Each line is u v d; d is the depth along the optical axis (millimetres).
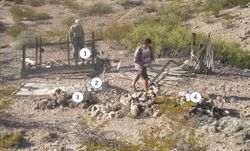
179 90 16953
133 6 35062
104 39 25109
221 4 30547
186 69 19109
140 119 14234
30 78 18953
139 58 16125
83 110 15312
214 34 25516
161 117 13984
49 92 17016
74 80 18422
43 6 36219
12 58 22250
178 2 34062
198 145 12234
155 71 18734
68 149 12328
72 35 19734
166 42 22609
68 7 35094
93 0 37562
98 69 19359
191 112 14039
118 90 16891
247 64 21391
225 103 15742
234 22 26703
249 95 16750
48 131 13602
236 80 18656
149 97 15242
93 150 11984
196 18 29062
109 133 13328
